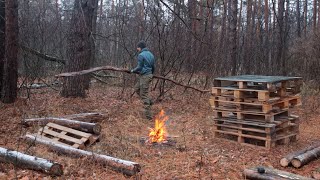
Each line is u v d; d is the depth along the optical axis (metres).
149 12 14.41
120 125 8.31
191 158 6.17
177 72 12.81
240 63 18.64
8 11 9.35
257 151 6.67
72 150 6.03
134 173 5.28
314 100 12.60
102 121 8.55
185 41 13.59
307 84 15.45
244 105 7.09
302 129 8.61
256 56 18.64
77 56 10.79
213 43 15.16
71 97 10.85
